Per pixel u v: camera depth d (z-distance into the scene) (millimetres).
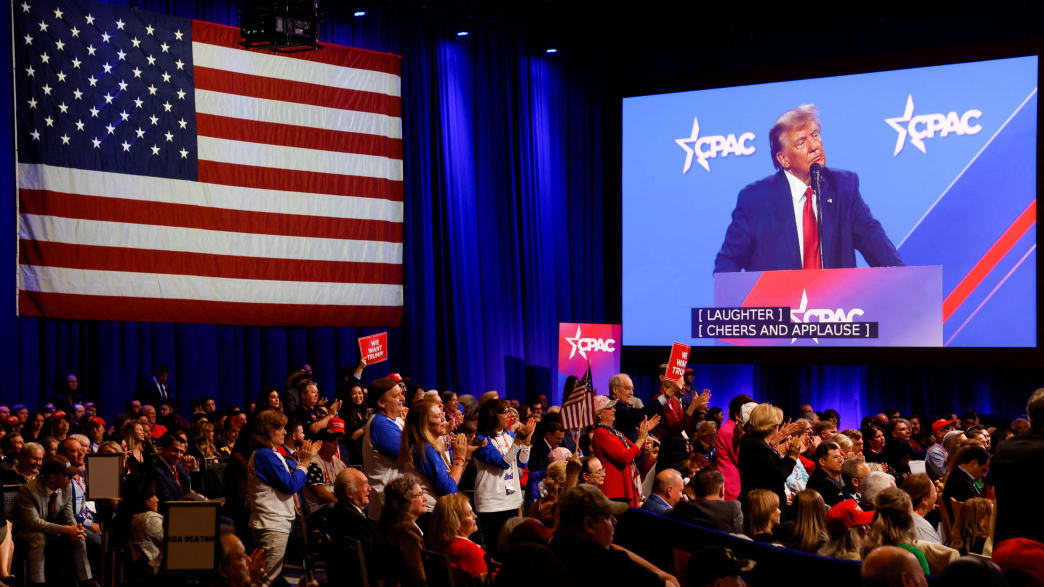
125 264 13844
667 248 18062
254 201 15133
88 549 8711
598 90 19344
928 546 5594
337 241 15992
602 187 19141
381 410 7051
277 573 7129
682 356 10750
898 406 17406
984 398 16891
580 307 18688
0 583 6602
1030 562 4383
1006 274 15766
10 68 13008
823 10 17750
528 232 18156
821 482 8320
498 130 18172
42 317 13156
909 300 16297
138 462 9141
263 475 7129
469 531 5707
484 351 17734
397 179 16781
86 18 13641
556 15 18312
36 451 8398
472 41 17938
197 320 14508
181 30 14555
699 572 4160
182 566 4285
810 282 16922
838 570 5078
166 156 14297
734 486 8875
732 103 17656
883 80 16656
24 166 13070
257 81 15273
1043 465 4777
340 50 16172
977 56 16062
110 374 13641
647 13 18297
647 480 9656
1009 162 15820
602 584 4023
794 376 17922
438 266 17219
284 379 15422
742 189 17500
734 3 17922
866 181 16688
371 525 6363
